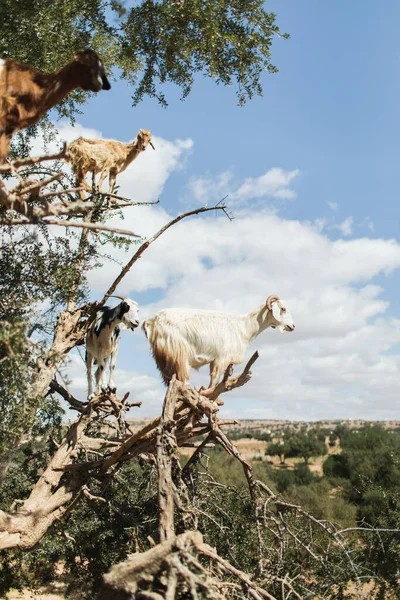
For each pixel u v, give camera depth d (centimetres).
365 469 3462
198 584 565
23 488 1332
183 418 993
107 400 1112
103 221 1054
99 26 1106
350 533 1606
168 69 1162
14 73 676
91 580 1272
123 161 1124
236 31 1098
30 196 636
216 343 996
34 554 1313
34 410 798
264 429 18375
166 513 732
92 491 1074
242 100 1152
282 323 1045
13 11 891
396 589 1211
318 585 973
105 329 1043
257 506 988
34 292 925
